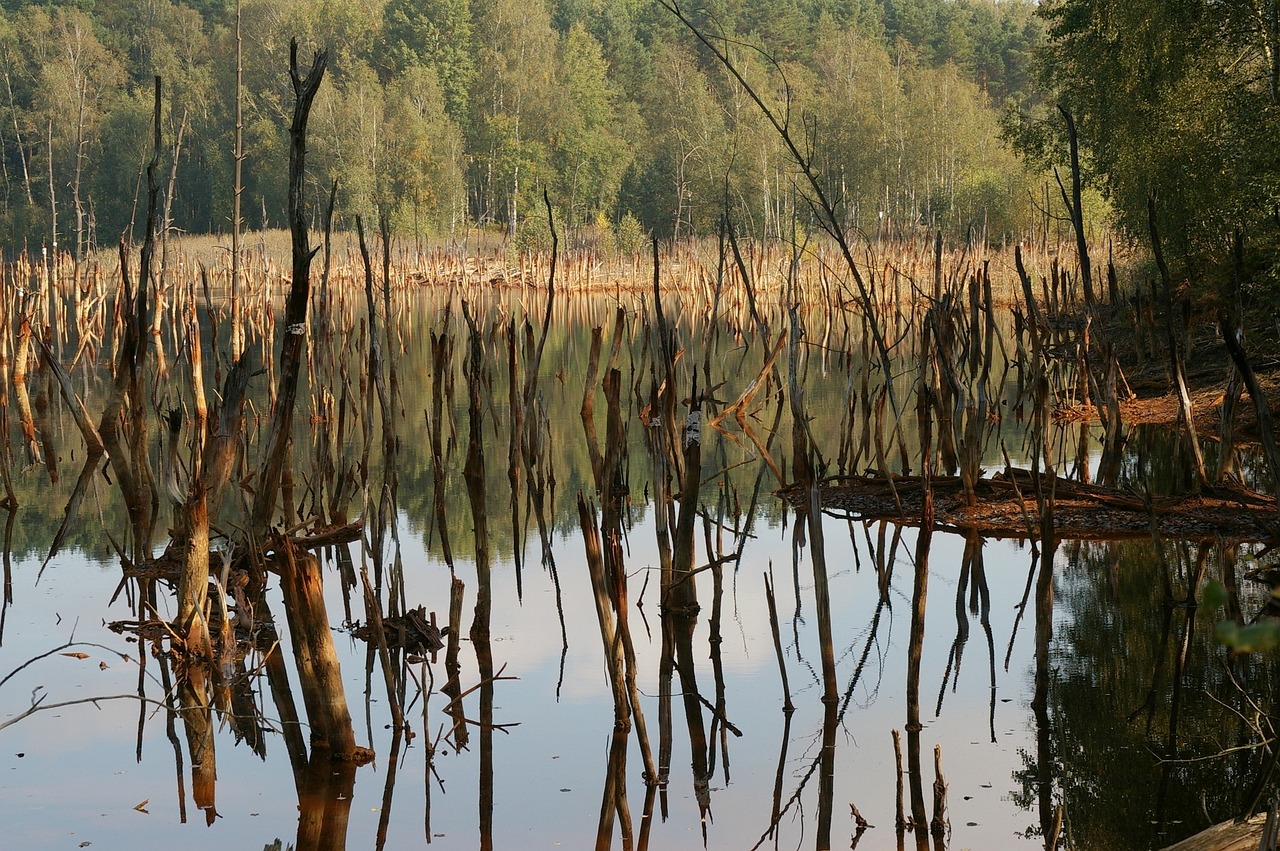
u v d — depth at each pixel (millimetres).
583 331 31375
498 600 9344
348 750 6477
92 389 20219
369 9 82125
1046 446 10656
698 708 7117
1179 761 5480
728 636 8414
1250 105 21641
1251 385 5402
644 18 100000
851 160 63938
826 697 6750
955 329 16453
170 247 48750
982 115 72625
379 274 48094
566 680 7598
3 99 75188
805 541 10891
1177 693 7012
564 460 15320
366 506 8305
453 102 74875
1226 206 20562
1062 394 18188
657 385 9078
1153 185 22328
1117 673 7375
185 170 69625
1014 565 9633
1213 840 4449
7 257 65562
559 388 21281
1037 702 6793
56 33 76062
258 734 6785
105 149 69750
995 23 114625
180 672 7469
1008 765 6164
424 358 25531
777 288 36844
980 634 8227
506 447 15961
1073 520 10242
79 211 48719
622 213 73625
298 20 73875
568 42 78312
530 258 48188
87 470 9750
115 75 75562
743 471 14023
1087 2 27062
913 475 11562
